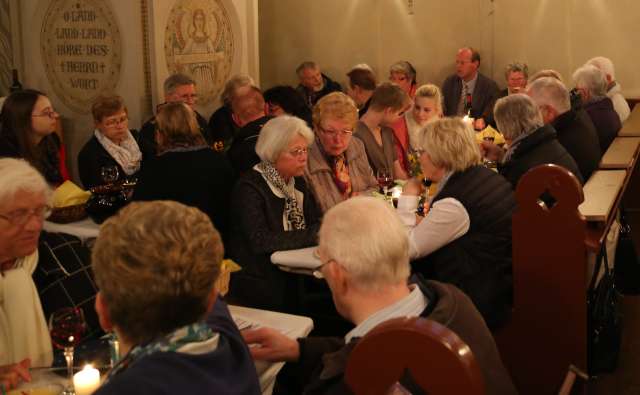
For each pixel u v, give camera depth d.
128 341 1.33
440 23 7.79
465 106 7.20
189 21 6.10
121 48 5.71
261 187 3.28
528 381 3.14
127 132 4.79
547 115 4.21
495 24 7.62
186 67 6.12
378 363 1.27
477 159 3.01
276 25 8.32
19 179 1.94
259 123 4.18
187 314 1.32
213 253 1.35
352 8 8.04
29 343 2.04
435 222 2.94
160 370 1.25
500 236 2.97
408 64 7.20
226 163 3.55
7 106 4.36
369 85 6.31
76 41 5.89
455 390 1.22
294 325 2.35
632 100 7.26
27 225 1.98
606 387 3.66
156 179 3.37
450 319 1.73
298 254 3.14
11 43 6.13
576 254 2.94
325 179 3.82
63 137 6.07
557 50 7.48
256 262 3.23
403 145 4.82
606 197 3.36
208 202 3.41
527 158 3.56
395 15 7.92
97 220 3.67
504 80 7.70
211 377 1.31
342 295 1.73
